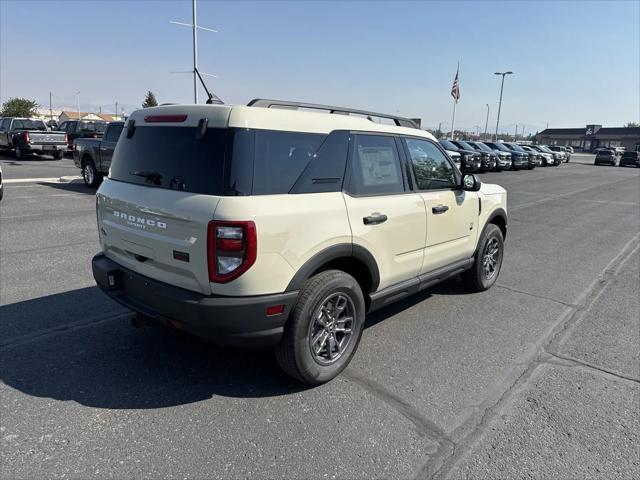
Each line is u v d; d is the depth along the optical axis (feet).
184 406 10.36
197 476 8.27
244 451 8.96
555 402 11.06
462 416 10.39
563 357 13.41
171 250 10.09
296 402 10.68
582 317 16.52
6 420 9.61
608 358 13.42
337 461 8.80
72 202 35.99
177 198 9.96
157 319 10.67
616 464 8.98
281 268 9.88
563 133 345.31
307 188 10.55
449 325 15.44
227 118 9.70
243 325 9.70
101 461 8.54
